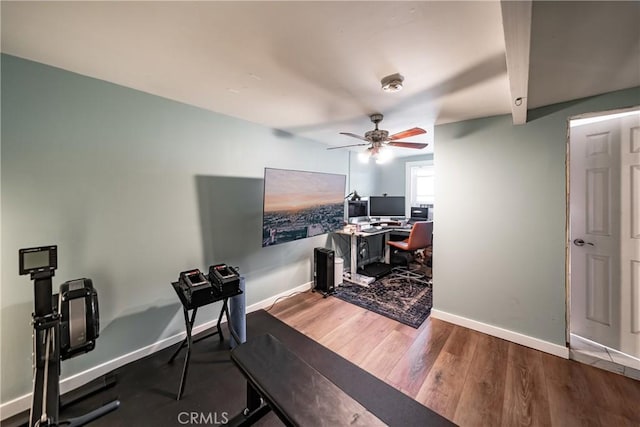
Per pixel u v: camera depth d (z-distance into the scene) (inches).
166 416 62.1
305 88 75.5
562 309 83.0
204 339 94.0
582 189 87.6
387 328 101.7
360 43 53.1
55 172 65.8
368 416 44.8
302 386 51.6
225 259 104.7
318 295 135.3
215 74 67.6
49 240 65.5
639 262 76.4
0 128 58.7
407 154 196.7
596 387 69.1
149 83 73.7
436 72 64.6
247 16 45.2
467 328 101.4
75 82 67.7
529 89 70.3
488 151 95.7
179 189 89.7
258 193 115.3
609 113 73.3
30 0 41.1
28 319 63.4
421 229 150.0
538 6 39.0
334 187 137.9
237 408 64.7
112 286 76.1
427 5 41.9
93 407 64.5
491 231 95.7
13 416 61.5
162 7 43.1
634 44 48.6
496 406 63.7
